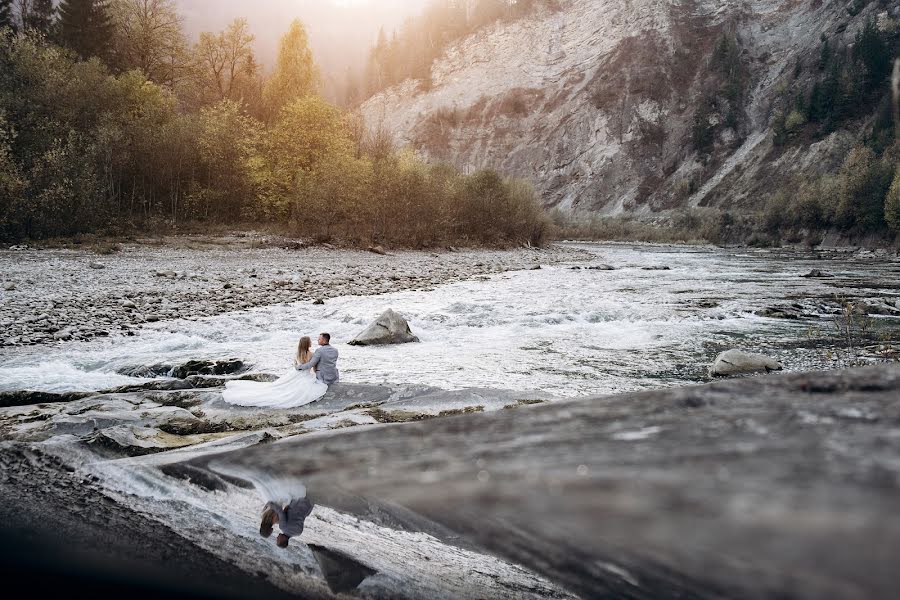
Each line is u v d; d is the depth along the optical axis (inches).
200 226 1496.1
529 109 6525.6
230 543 74.6
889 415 29.8
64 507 95.3
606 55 6496.1
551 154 5969.5
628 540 19.0
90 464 125.3
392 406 250.5
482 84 6958.7
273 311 559.8
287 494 65.1
